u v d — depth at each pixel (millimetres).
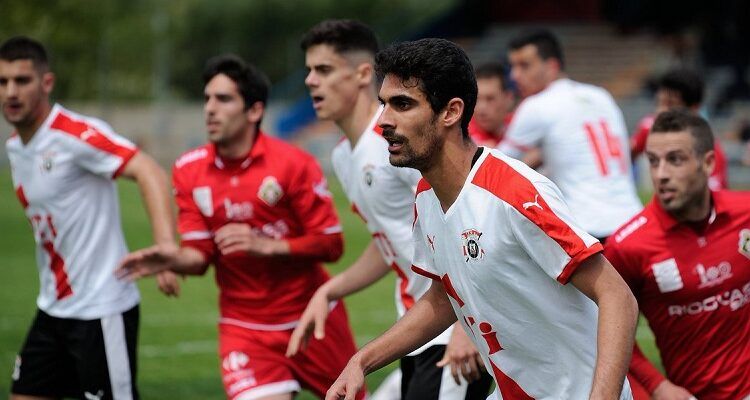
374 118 19828
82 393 22188
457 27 135125
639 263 18281
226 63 22219
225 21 180375
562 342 13820
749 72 115375
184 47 180000
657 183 18016
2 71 21672
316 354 22422
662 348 18875
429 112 13180
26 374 22531
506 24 135875
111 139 22094
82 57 139000
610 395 12430
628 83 121562
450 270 14164
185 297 47031
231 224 21844
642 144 32500
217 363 33656
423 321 15250
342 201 90438
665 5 125250
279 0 178625
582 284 13086
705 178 17922
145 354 35000
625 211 29656
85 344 22031
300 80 139625
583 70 125250
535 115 29531
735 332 18250
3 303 44438
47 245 22406
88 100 148375
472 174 13406
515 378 14406
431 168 13523
